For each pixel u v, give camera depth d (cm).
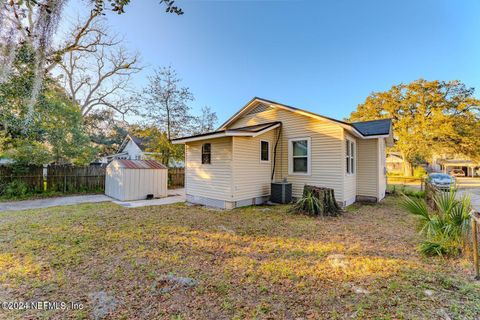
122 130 2689
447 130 2103
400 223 565
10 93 698
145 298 245
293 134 874
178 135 1544
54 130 1057
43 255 352
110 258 346
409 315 213
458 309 221
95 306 229
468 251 338
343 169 754
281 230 501
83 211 687
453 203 398
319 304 234
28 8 256
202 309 227
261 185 851
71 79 1661
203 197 832
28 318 210
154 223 552
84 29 948
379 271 306
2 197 916
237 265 327
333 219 604
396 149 2755
